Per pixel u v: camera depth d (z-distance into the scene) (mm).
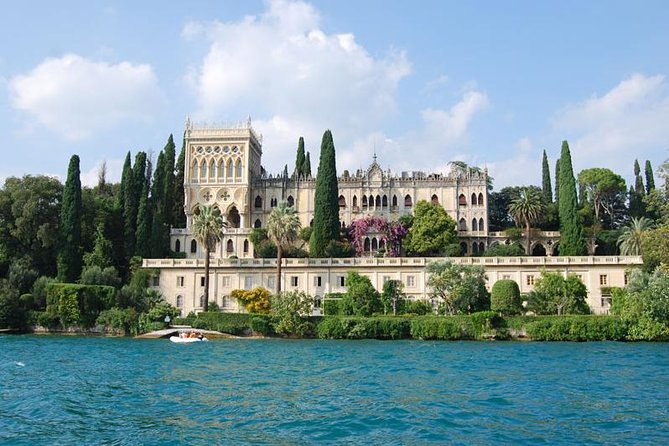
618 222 142875
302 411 35219
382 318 86312
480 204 135125
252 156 139750
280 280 100812
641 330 79312
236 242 129500
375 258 105875
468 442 28594
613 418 33312
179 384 44562
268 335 88188
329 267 106250
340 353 66062
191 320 91500
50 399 38594
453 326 83688
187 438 29484
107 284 100375
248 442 28781
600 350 68625
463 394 40469
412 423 32156
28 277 100438
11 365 54281
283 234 101812
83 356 62000
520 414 34281
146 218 117188
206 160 135125
